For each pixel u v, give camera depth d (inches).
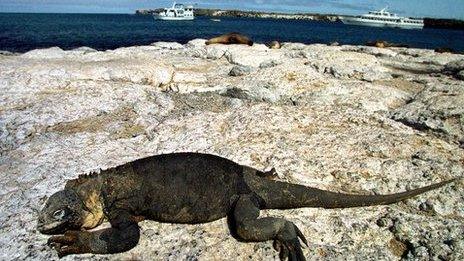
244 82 67.4
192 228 27.5
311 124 44.3
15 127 45.0
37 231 26.7
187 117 46.9
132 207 26.5
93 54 99.1
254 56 97.1
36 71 61.9
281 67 70.1
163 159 27.9
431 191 31.7
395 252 26.5
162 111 56.2
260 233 25.3
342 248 26.3
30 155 37.3
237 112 47.6
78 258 24.4
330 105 56.8
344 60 96.0
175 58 99.5
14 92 55.2
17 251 25.0
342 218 28.9
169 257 25.0
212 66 92.0
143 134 43.5
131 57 96.0
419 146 39.6
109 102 55.3
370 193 32.2
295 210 29.4
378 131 42.6
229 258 25.0
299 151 37.9
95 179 26.7
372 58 100.5
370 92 60.4
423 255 25.4
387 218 28.9
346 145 39.3
